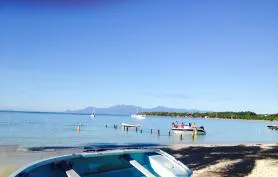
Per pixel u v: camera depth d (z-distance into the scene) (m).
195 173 18.59
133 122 133.62
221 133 81.81
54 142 42.47
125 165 10.77
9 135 49.75
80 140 46.84
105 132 66.75
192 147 35.38
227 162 23.23
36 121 106.31
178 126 69.56
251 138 67.56
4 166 21.66
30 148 33.88
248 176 17.88
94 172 9.84
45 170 8.32
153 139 53.50
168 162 11.52
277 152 31.89
